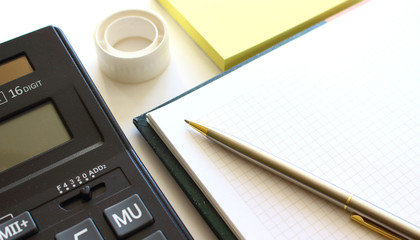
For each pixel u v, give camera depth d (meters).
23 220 0.40
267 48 0.57
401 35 0.57
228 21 0.57
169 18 0.61
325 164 0.47
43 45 0.48
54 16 0.61
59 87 0.46
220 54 0.54
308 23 0.59
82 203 0.41
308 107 0.51
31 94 0.45
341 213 0.44
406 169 0.47
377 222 0.42
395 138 0.49
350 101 0.51
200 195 0.45
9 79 0.46
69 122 0.45
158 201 0.41
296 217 0.43
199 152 0.47
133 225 0.40
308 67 0.54
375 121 0.50
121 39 0.56
